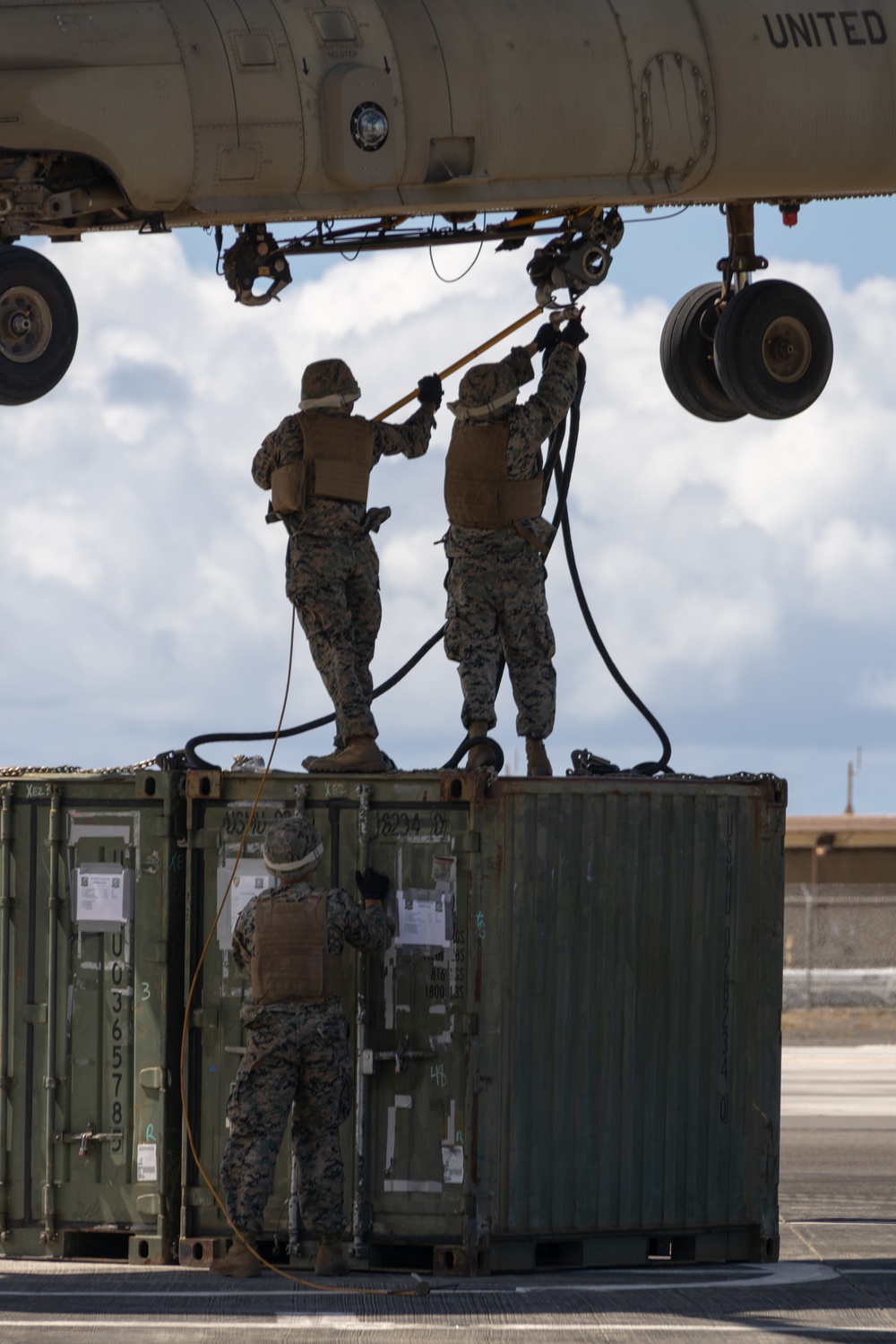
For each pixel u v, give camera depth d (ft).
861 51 92.73
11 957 77.41
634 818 76.13
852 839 333.83
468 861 72.69
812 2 93.09
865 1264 80.89
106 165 76.54
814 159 91.97
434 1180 72.23
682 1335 60.75
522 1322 62.39
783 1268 77.46
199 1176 74.74
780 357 98.53
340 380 80.74
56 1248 76.33
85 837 77.05
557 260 89.40
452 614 84.69
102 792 77.05
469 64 82.69
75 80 75.92
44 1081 76.79
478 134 82.79
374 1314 63.57
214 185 78.74
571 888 74.54
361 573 81.56
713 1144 77.77
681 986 77.10
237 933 71.10
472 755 82.38
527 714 84.64
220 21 79.20
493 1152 72.33
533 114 84.07
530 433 83.87
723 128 89.30
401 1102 72.69
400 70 81.41
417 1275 72.02
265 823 74.95
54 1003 76.79
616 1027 75.46
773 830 79.46
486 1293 68.03
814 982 270.46
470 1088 71.72
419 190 82.69
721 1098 78.02
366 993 72.95
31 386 79.36
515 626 84.07
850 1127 149.48
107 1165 76.02
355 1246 72.38
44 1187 76.33
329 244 90.79
